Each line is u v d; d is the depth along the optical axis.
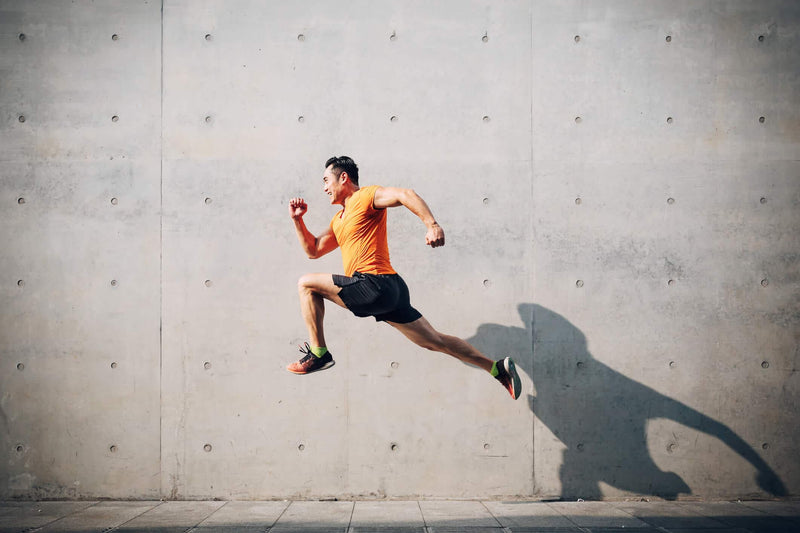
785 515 3.84
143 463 4.23
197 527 3.51
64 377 4.25
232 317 4.29
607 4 4.36
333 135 4.35
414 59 4.38
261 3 4.37
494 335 4.32
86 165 4.32
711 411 4.30
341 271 4.31
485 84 4.38
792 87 4.37
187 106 4.35
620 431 4.30
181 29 4.36
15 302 4.27
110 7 4.36
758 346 4.33
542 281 4.34
